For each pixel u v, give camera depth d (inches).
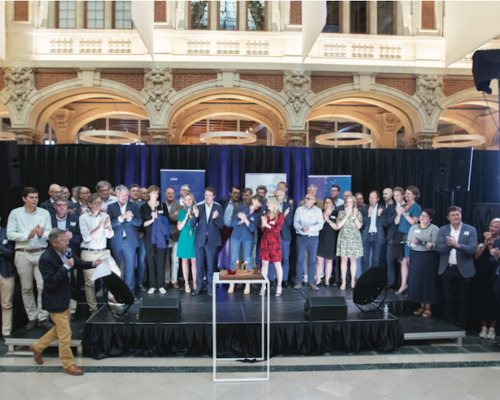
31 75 331.0
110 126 481.7
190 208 184.5
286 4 342.6
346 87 346.3
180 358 146.6
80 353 149.5
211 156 237.9
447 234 170.4
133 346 148.6
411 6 353.7
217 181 237.9
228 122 486.6
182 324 149.2
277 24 344.5
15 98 332.5
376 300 185.0
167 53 337.1
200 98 358.0
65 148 234.2
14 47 330.0
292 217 212.8
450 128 503.2
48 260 126.8
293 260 227.9
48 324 158.9
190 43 341.1
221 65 334.3
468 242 167.3
